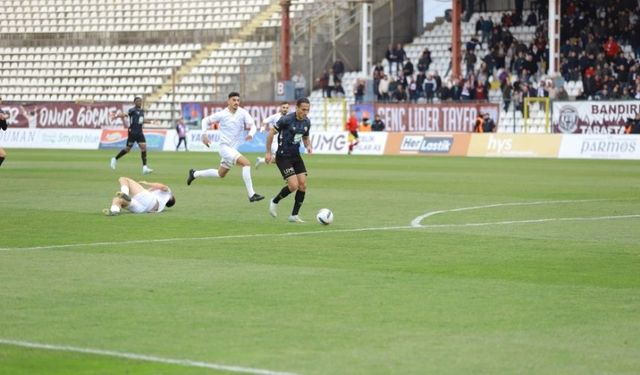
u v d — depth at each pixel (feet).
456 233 154.71
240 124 215.72
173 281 111.45
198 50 535.60
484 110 415.03
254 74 515.91
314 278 113.80
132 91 535.60
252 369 74.90
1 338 84.64
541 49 451.94
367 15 479.00
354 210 189.88
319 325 89.61
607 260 127.75
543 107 419.54
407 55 507.30
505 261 126.82
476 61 463.42
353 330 87.76
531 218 176.04
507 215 180.86
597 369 75.51
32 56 575.79
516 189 238.89
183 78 526.98
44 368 75.51
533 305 98.89
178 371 74.49
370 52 479.82
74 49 567.59
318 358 78.18
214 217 176.96
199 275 115.44
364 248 138.10
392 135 431.84
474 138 413.39
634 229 160.04
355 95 468.34
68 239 147.02
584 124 394.93
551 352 80.33
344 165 344.08
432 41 510.17
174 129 479.41
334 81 491.31
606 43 437.17
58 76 562.66
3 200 207.82
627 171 308.19
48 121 505.25
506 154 404.57
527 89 423.23
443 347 81.82
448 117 423.23
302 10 532.32
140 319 91.81
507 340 84.28
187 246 139.74
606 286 109.50
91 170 309.22
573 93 444.14
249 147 458.50
